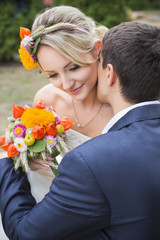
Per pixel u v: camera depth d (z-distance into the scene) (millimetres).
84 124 1795
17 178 1230
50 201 982
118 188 917
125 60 1015
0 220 1462
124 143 963
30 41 1298
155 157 952
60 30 1264
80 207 929
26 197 1159
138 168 930
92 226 959
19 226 1031
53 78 1401
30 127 1284
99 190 912
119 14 6406
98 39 1347
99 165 917
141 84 1023
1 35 7121
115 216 941
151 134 987
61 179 971
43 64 1345
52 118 1324
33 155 1290
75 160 933
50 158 1342
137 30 1033
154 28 1057
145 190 923
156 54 1011
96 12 6309
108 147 951
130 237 948
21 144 1259
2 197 1159
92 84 1415
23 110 1377
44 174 1498
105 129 1116
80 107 1762
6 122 3908
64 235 979
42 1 7137
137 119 1021
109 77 1084
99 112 1756
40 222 979
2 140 1362
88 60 1332
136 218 929
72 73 1341
